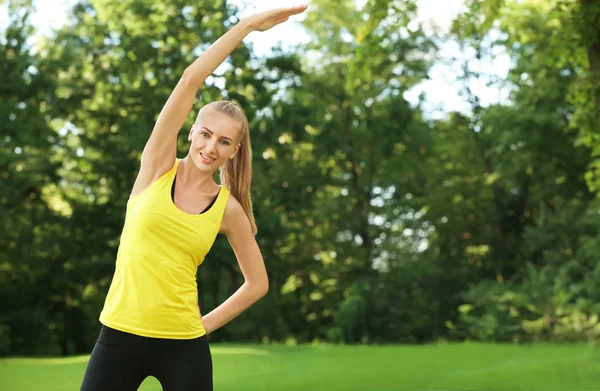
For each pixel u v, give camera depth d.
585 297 20.89
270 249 27.66
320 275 29.00
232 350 15.40
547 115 24.33
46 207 27.08
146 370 2.67
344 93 28.34
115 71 24.94
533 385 8.58
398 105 27.83
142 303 2.63
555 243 25.28
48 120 25.34
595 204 23.09
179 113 2.71
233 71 22.77
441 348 14.32
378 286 26.70
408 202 29.44
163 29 23.08
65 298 28.80
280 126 25.78
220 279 29.23
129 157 25.22
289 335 28.88
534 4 16.84
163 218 2.65
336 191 31.03
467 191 29.20
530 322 19.75
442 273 27.53
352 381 9.18
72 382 9.95
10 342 25.95
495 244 28.27
